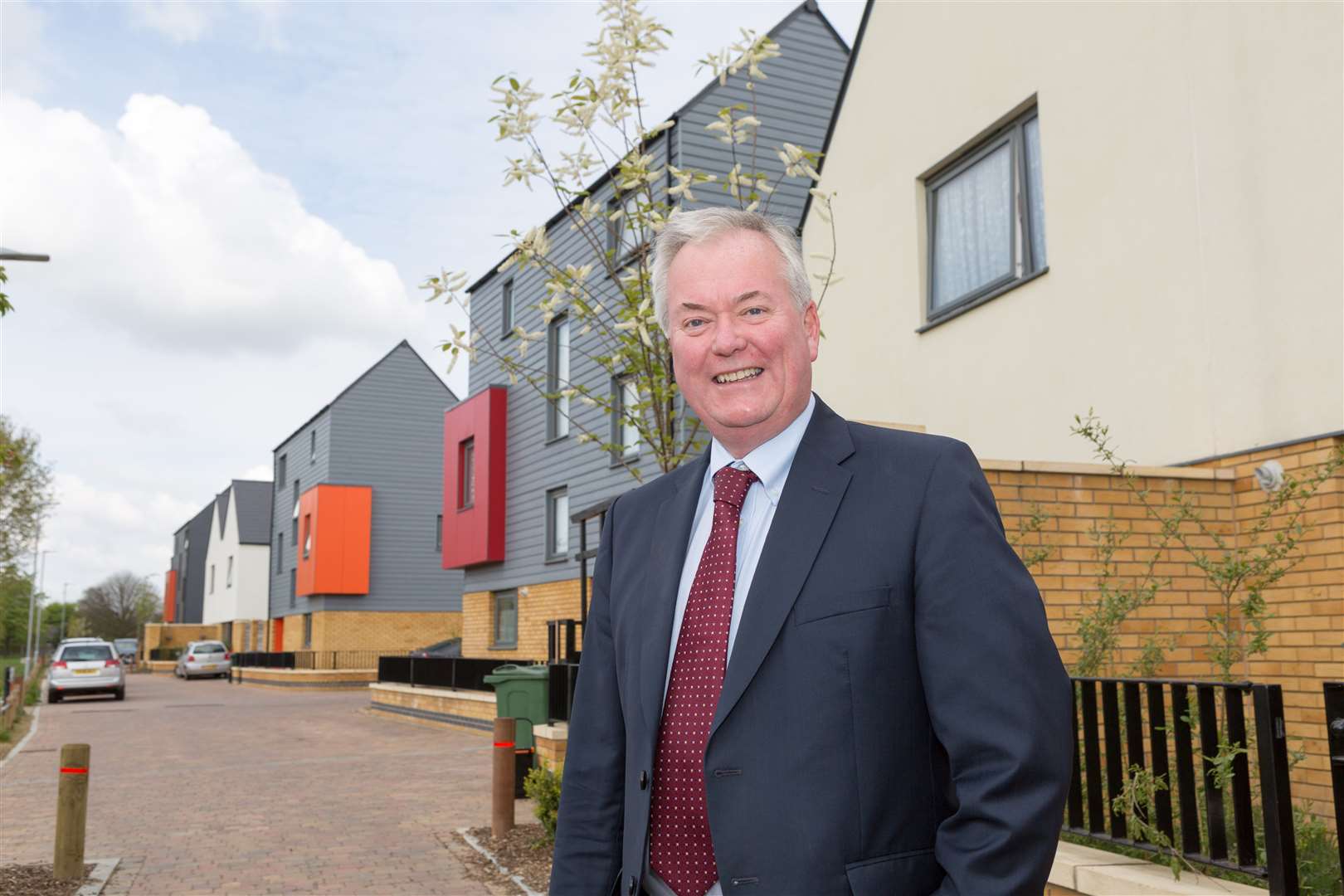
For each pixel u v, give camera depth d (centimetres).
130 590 8100
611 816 200
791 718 155
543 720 976
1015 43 792
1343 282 527
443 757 1284
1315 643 524
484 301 2184
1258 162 581
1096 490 562
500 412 2075
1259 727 327
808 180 1482
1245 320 582
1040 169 777
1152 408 645
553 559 1830
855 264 980
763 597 163
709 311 186
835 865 149
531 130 538
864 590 158
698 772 167
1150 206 657
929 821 156
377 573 3219
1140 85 671
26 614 6719
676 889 167
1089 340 700
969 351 822
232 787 1051
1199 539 571
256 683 3397
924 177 902
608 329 566
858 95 991
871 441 176
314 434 3422
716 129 555
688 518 195
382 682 2061
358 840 771
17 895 594
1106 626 513
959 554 155
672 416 545
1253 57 589
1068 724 150
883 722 154
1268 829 321
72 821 640
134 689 3434
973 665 148
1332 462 513
